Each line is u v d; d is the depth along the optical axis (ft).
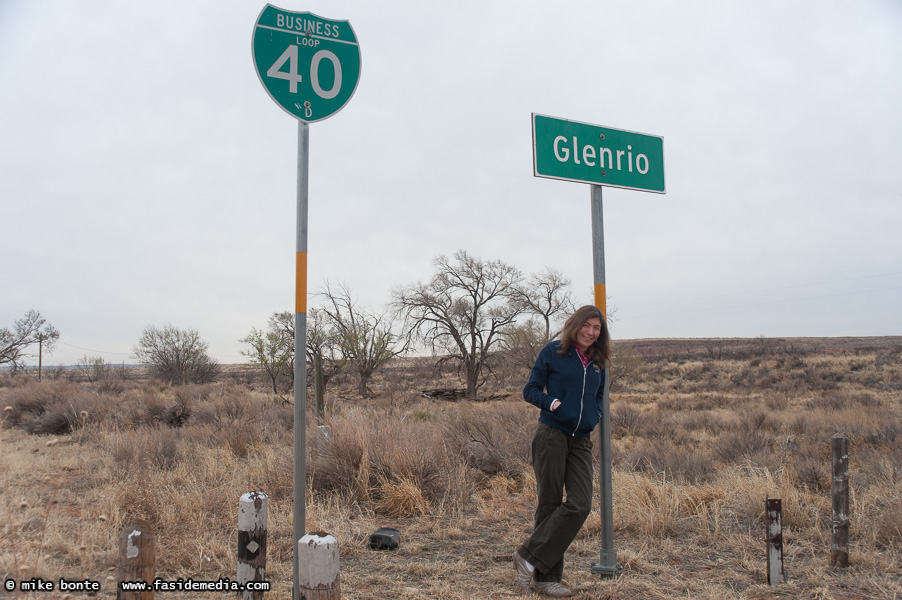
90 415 46.65
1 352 159.74
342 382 129.39
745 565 15.10
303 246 10.93
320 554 7.65
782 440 41.50
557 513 12.76
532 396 12.96
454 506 21.81
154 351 142.20
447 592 12.94
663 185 16.94
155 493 19.66
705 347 269.03
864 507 19.04
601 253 15.53
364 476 22.76
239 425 39.75
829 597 12.73
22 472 26.21
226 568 14.46
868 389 123.13
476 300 136.87
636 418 59.31
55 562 14.33
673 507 19.42
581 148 15.40
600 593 12.90
